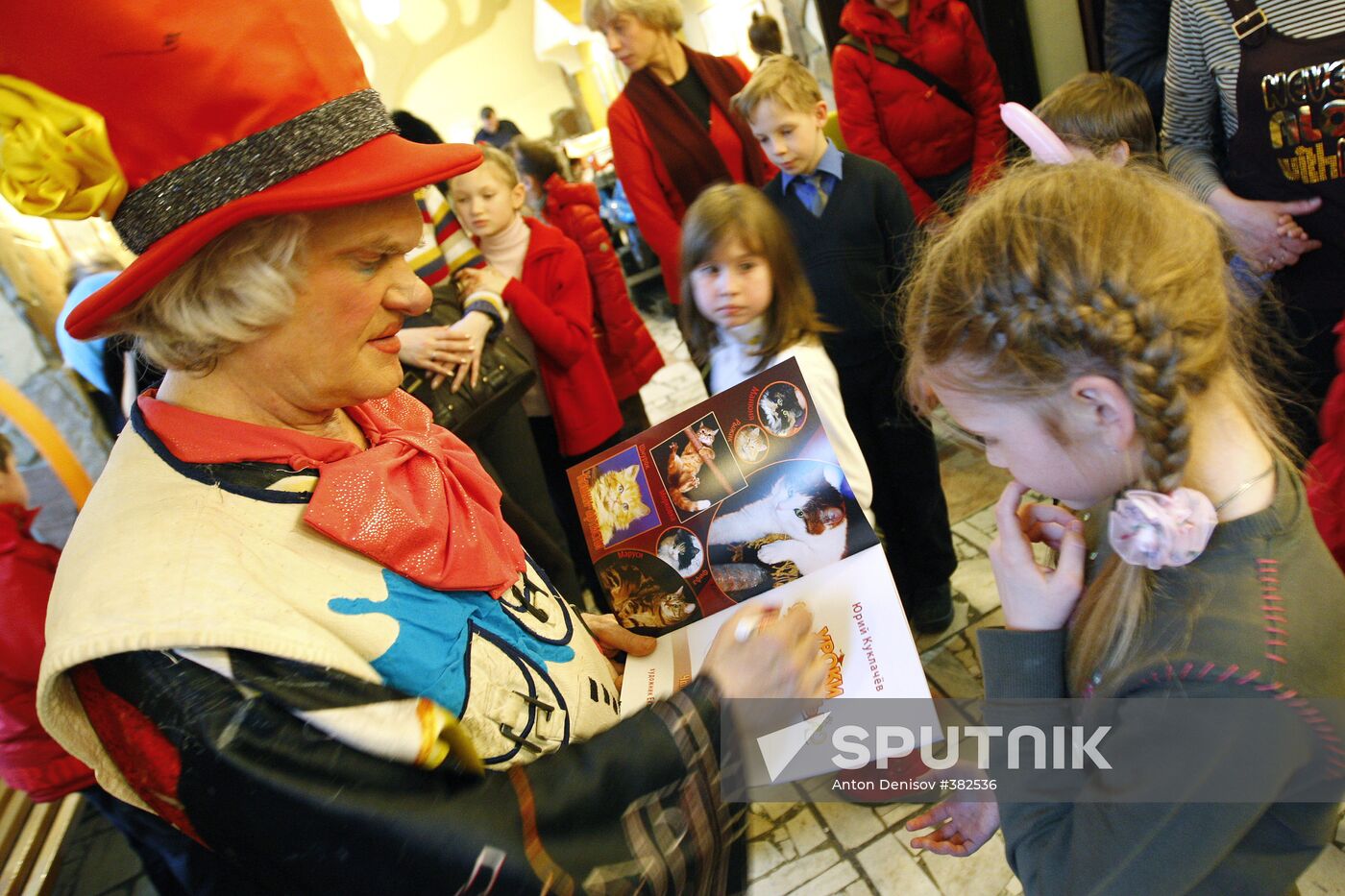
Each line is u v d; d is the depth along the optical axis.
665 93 2.36
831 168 1.79
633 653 0.96
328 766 0.54
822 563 0.91
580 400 2.11
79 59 0.54
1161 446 0.59
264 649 0.56
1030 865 0.69
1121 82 1.73
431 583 0.69
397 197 0.68
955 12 2.42
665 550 0.96
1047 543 0.78
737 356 1.53
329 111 0.61
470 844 0.54
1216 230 0.75
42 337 2.82
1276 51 1.44
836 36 3.79
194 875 0.68
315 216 0.62
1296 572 0.60
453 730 0.59
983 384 0.64
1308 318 1.58
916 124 2.52
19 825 2.09
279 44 0.59
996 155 2.48
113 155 0.57
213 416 0.67
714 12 4.37
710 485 0.96
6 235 2.70
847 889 1.46
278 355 0.65
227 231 0.60
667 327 4.83
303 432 0.71
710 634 0.93
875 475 1.92
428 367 1.49
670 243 2.40
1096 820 0.63
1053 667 0.71
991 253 0.63
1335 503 1.05
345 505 0.66
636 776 0.62
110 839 2.12
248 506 0.64
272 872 0.54
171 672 0.55
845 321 1.82
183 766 0.53
